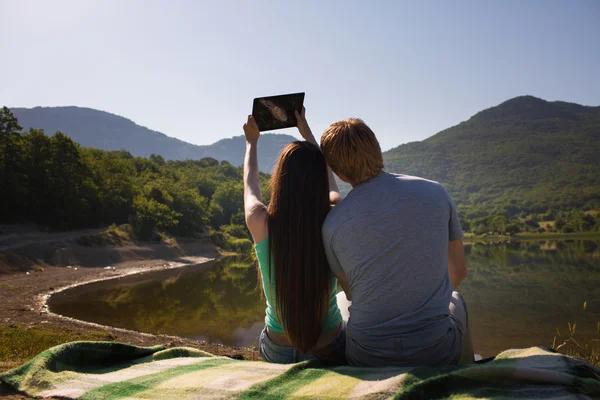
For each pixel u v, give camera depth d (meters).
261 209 2.33
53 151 53.84
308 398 1.73
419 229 2.01
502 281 46.47
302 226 2.21
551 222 199.75
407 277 2.00
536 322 25.59
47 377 2.13
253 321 22.88
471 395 1.59
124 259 49.38
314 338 2.29
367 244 2.03
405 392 1.58
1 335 13.07
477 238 163.75
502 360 1.90
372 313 2.05
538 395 1.56
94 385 2.05
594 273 52.81
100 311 24.47
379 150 2.21
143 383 2.04
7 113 50.62
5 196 49.09
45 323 19.20
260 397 1.78
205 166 154.88
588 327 23.98
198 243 69.81
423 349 2.00
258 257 2.36
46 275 36.50
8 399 2.01
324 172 2.29
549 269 58.53
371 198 2.06
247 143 2.83
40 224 52.88
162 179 84.75
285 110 2.74
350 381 1.83
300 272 2.21
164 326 21.30
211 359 2.46
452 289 2.15
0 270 34.53
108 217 60.81
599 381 1.64
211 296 31.09
